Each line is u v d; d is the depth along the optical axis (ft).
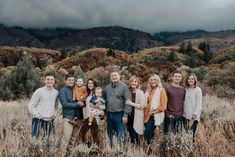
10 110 32.22
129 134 24.38
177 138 20.72
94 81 24.13
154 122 23.12
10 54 405.80
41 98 22.03
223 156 20.08
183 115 22.74
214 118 28.96
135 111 23.68
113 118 23.24
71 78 23.30
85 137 23.15
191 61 275.18
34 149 18.34
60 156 19.20
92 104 23.04
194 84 22.65
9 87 79.87
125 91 23.20
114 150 19.39
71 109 22.94
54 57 455.22
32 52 460.55
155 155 20.81
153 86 23.72
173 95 22.59
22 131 22.17
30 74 81.97
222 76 101.91
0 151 17.30
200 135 22.63
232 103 48.98
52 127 22.30
